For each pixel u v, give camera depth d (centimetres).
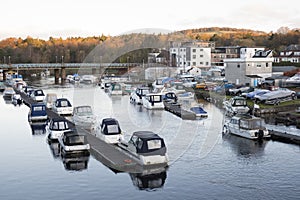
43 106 4022
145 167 2253
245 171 2303
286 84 5959
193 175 2212
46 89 7538
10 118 4259
